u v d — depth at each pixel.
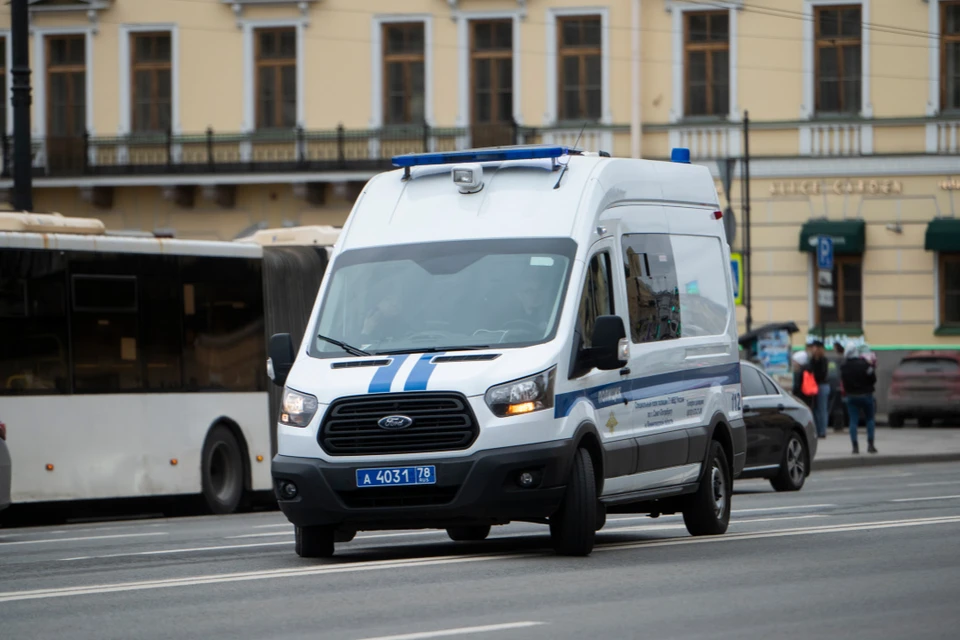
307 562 32.94
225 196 109.19
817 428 91.94
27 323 50.56
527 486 31.25
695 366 38.25
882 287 104.62
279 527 46.47
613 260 34.97
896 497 52.38
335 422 31.77
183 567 32.75
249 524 48.88
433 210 35.22
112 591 28.11
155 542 40.94
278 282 58.81
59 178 109.44
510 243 34.06
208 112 110.19
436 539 39.56
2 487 44.28
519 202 34.78
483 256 34.00
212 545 39.12
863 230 103.94
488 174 35.59
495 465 30.95
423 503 31.36
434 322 33.22
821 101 104.88
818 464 75.44
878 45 103.50
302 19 109.19
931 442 89.25
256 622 24.03
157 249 54.50
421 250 34.53
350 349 33.22
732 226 86.19
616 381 34.22
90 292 52.34
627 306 35.19
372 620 24.05
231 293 57.03
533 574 29.52
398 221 35.28
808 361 91.44
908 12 103.31
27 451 50.34
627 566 30.78
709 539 36.78
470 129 106.88
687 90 105.94
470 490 31.00
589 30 106.56
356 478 31.41
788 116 104.88
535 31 106.62
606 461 33.44
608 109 105.94
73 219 53.72
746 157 99.69
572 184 34.94
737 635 22.27
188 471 54.97
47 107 112.25
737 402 40.81
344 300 34.19
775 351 93.50
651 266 36.69
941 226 102.25
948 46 103.25
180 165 108.38
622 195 36.03
